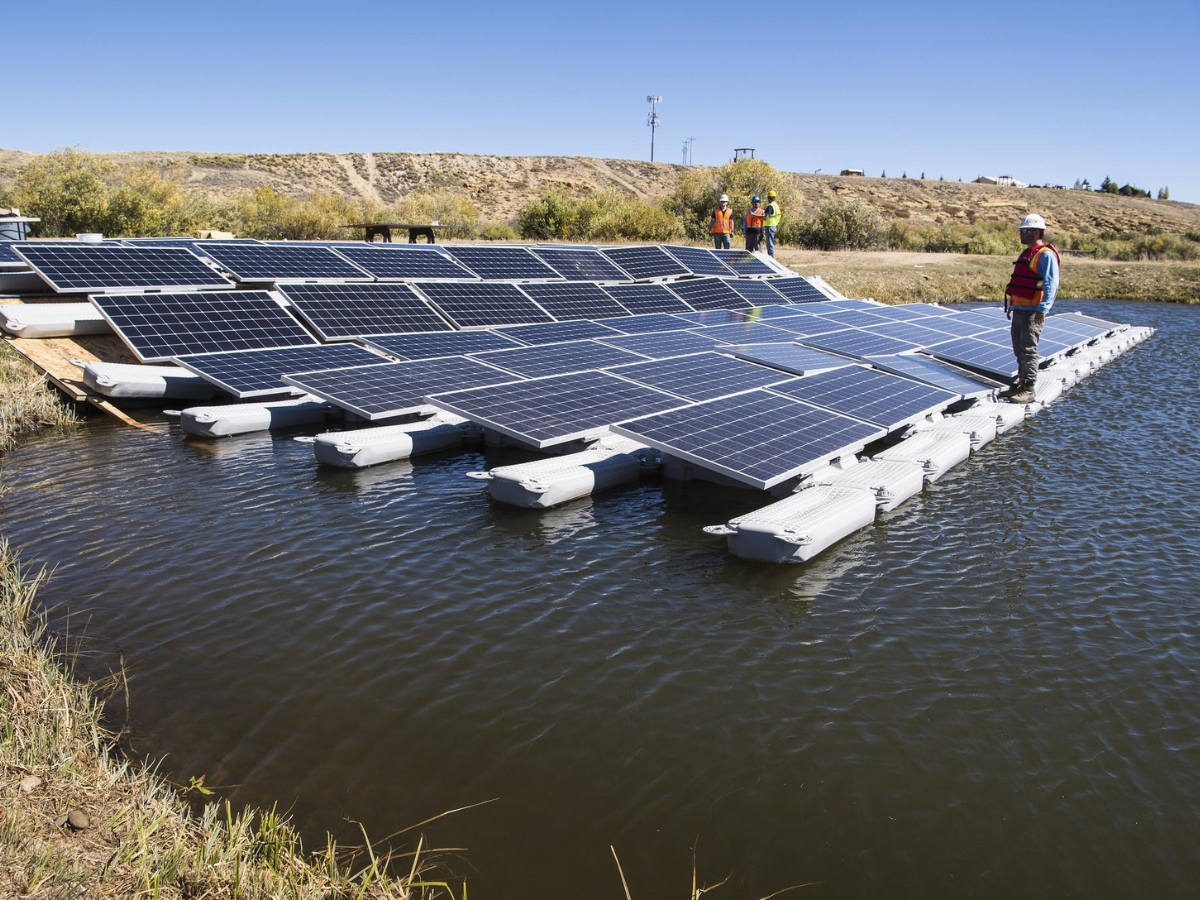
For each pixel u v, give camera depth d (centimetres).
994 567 1029
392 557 1011
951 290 4425
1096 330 2900
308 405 1597
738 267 3341
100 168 4169
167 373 1673
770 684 759
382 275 2334
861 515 1127
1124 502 1273
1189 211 11700
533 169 10650
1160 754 679
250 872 500
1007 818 602
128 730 664
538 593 927
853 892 533
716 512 1191
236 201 4803
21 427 1481
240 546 1030
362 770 629
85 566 966
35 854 470
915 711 725
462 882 526
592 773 634
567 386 1525
